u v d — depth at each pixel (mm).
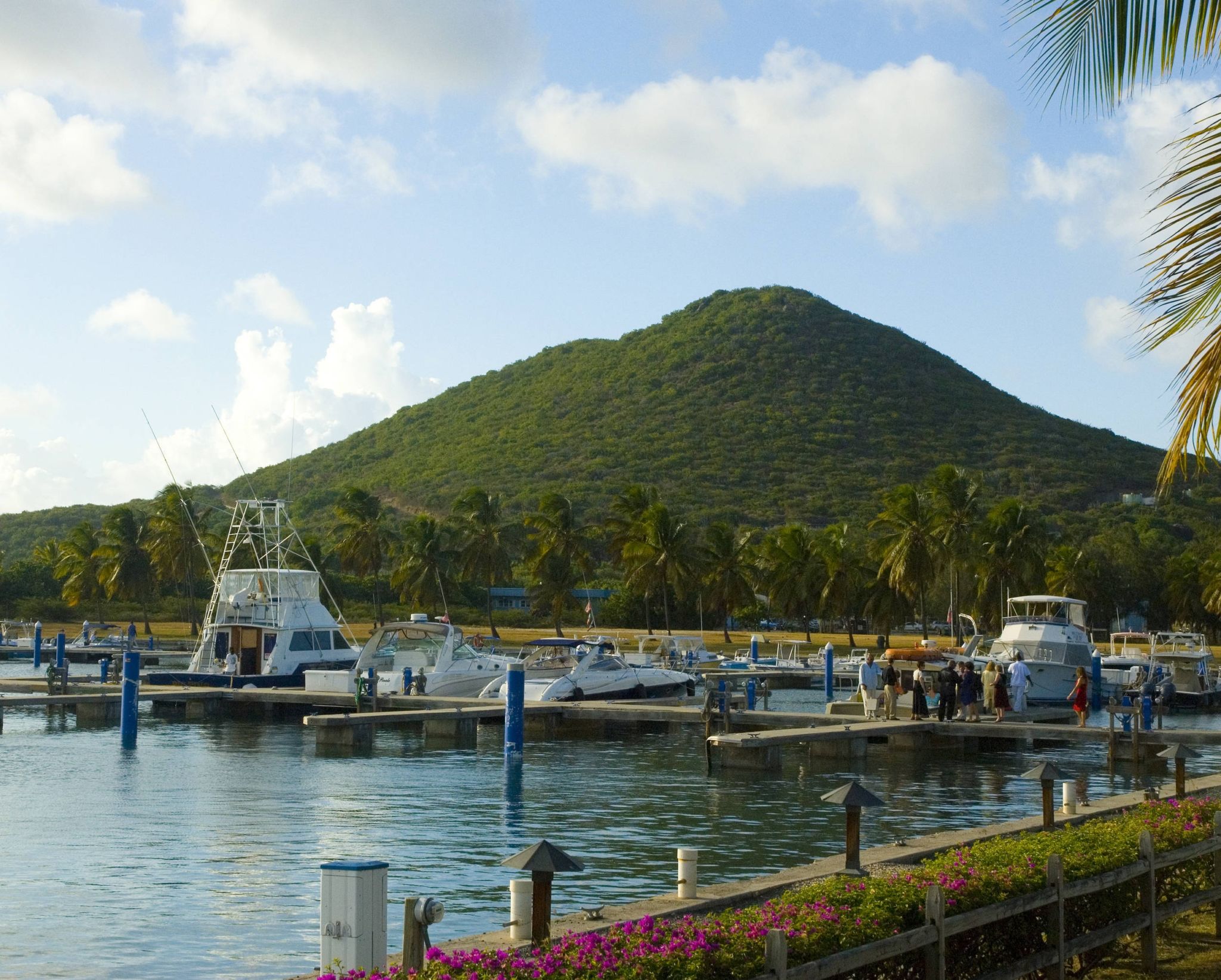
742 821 21703
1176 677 58062
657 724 40156
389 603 123000
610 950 7105
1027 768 30047
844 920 7969
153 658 74875
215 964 12141
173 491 100375
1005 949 9180
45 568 117625
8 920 13844
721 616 109250
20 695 41688
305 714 42312
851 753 31375
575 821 21547
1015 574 85312
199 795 24250
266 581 46312
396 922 13992
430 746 34281
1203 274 6965
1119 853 10406
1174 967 10586
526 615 115062
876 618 91375
